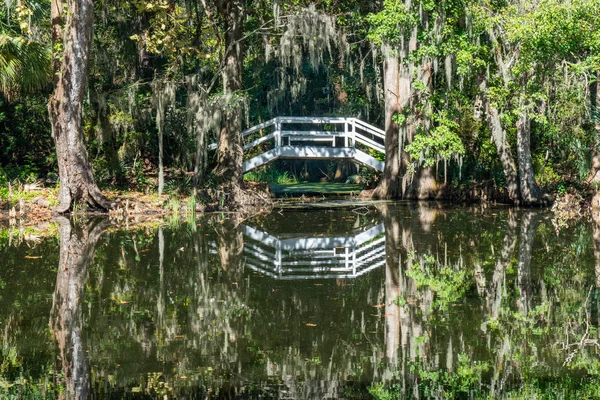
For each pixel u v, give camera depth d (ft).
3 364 26.35
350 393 23.54
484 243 52.49
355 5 88.79
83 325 31.30
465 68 69.62
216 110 77.71
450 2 69.00
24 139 88.79
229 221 67.92
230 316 32.81
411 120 83.46
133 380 24.75
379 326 31.01
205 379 24.82
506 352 27.53
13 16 67.97
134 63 87.35
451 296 36.45
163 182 81.61
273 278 41.19
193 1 86.74
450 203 83.97
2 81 66.64
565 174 83.97
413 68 83.71
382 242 53.72
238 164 80.89
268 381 24.72
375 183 97.55
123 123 81.56
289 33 80.02
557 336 29.60
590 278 40.19
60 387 24.07
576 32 63.87
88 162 71.87
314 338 29.45
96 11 84.53
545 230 59.06
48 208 71.26
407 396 23.31
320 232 59.88
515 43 71.15
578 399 22.91
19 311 33.45
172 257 47.57
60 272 42.16
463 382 24.52
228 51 81.15
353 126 93.09
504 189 83.46
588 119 75.05
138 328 30.83
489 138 84.94
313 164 139.23
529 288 37.88
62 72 69.46
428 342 28.81
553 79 74.49
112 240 54.60
